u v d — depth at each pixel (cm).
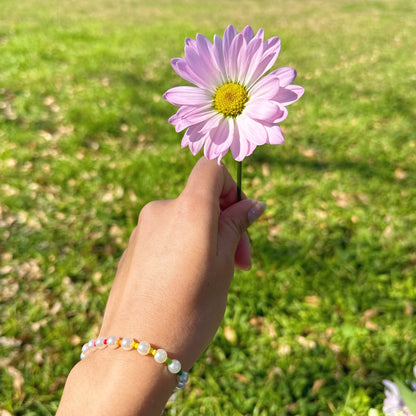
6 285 295
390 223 342
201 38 101
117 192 376
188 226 98
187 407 225
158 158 408
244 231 115
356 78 623
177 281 91
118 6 1205
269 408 225
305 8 1256
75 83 567
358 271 298
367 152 431
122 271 106
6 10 1021
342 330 260
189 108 102
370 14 1120
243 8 1254
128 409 75
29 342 260
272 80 95
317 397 229
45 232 338
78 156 421
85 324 272
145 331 84
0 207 359
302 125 489
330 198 370
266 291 281
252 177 397
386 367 240
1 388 235
